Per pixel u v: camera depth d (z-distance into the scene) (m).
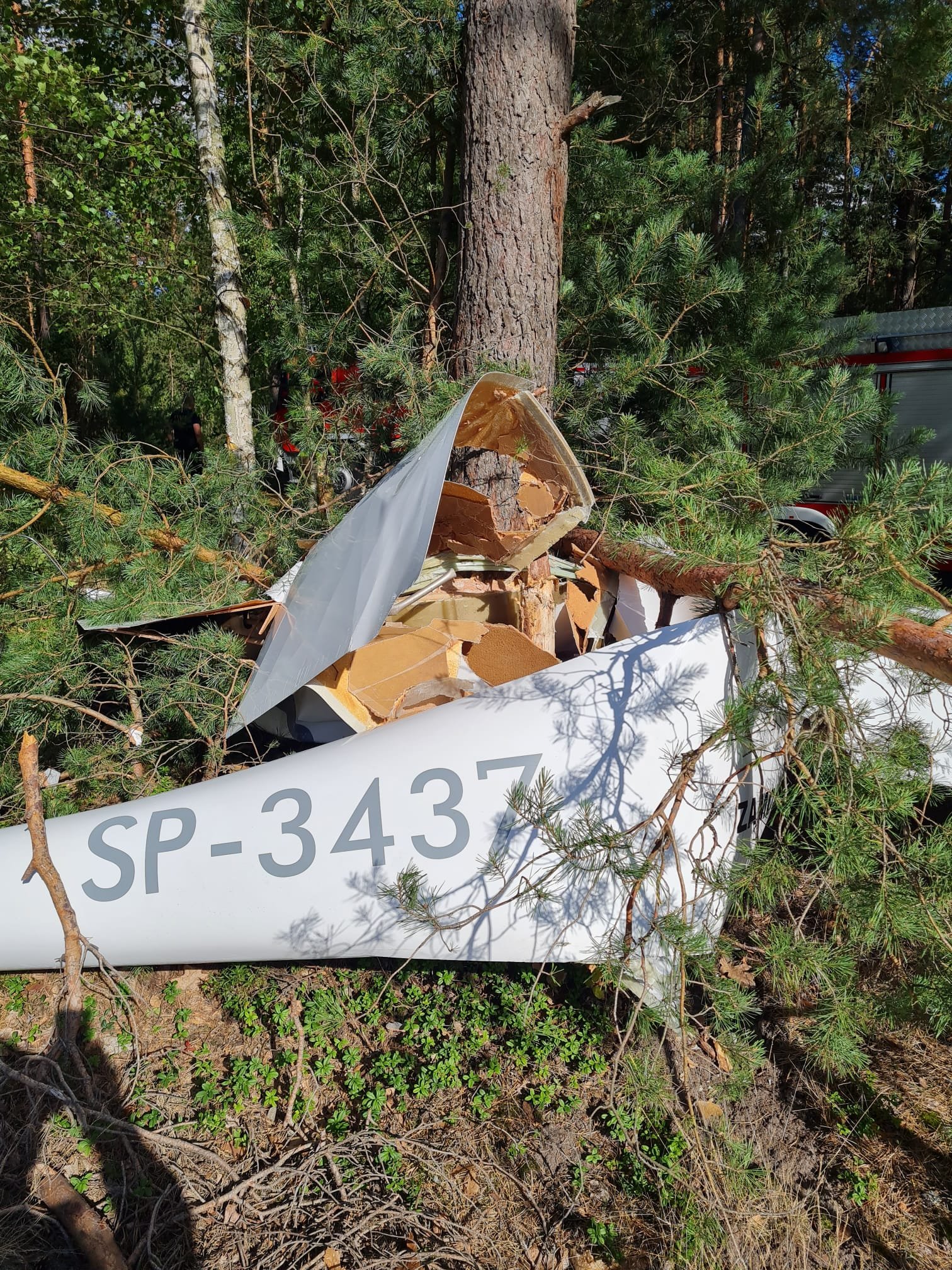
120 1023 2.82
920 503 2.31
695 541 2.45
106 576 3.98
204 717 3.48
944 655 2.07
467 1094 2.55
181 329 8.65
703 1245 1.96
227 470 4.52
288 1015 2.79
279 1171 2.29
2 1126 2.44
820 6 6.20
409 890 2.26
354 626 2.55
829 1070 2.29
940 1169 2.31
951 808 2.92
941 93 6.25
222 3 5.39
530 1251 2.11
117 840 2.71
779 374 4.49
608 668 2.57
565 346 4.70
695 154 5.20
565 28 4.07
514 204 4.07
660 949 2.48
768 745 2.33
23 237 7.86
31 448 3.96
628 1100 2.35
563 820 2.42
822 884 2.20
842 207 9.59
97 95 7.08
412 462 3.15
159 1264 2.07
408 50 4.80
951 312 6.68
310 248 5.25
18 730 3.49
